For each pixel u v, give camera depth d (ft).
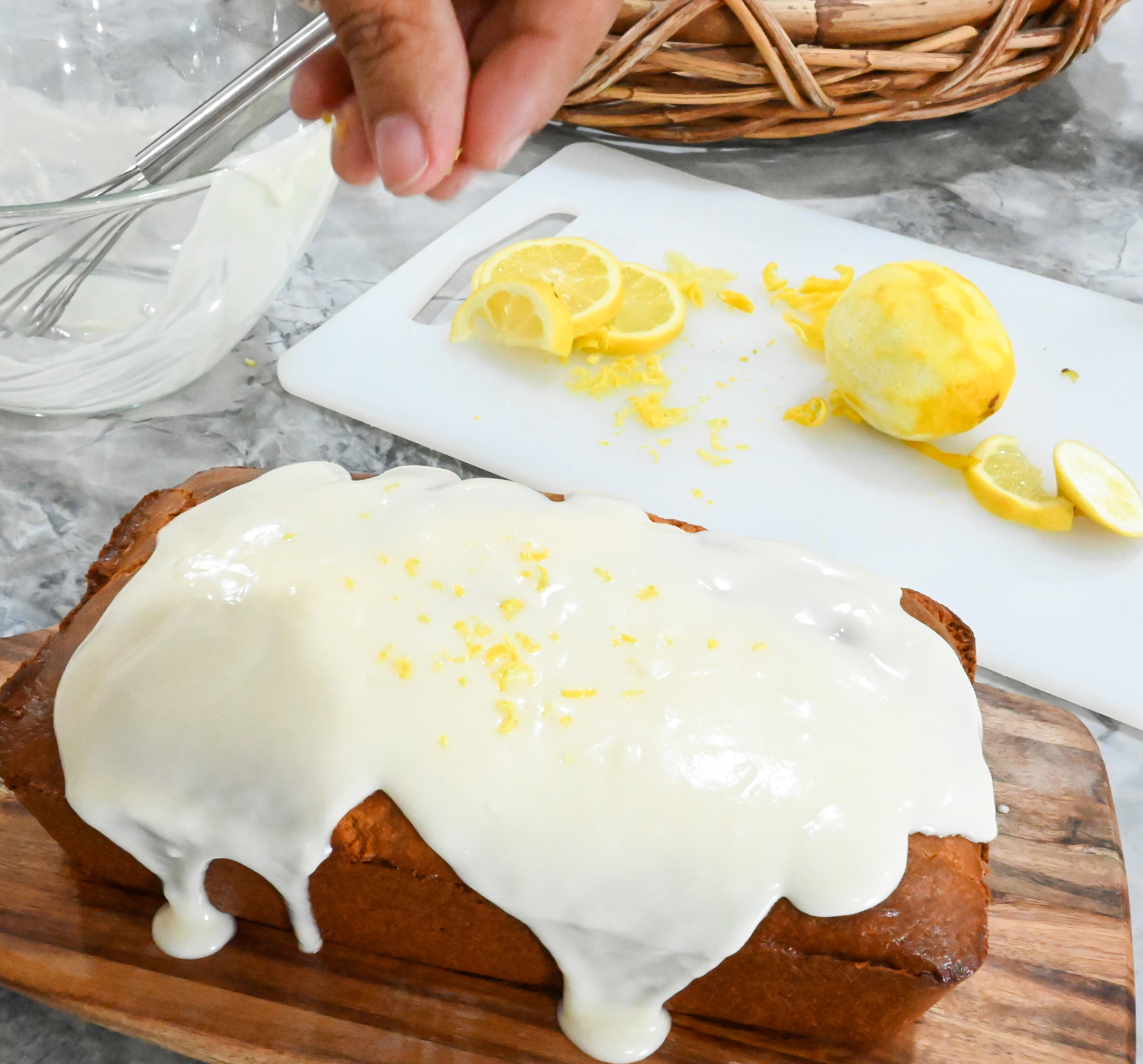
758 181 2.31
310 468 1.49
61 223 1.65
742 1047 1.36
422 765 1.29
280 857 1.31
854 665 1.36
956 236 2.23
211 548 1.40
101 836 1.36
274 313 2.03
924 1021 1.37
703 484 1.81
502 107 1.48
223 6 1.97
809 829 1.29
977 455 1.83
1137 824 1.54
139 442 1.83
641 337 1.96
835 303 1.96
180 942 1.39
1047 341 2.02
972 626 1.68
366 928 1.37
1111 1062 1.35
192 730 1.31
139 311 1.78
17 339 1.75
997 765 1.51
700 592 1.39
